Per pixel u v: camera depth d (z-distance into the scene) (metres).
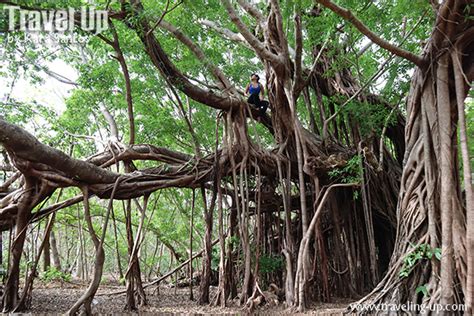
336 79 12.02
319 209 9.93
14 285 8.91
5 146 7.77
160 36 11.32
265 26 10.23
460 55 7.79
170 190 17.89
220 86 10.91
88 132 15.59
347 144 12.23
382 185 12.00
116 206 21.81
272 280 12.16
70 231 26.69
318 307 9.62
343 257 11.68
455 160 7.96
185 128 14.05
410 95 8.73
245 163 10.36
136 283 10.57
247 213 10.23
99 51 12.81
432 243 7.56
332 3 6.83
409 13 8.88
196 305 10.44
